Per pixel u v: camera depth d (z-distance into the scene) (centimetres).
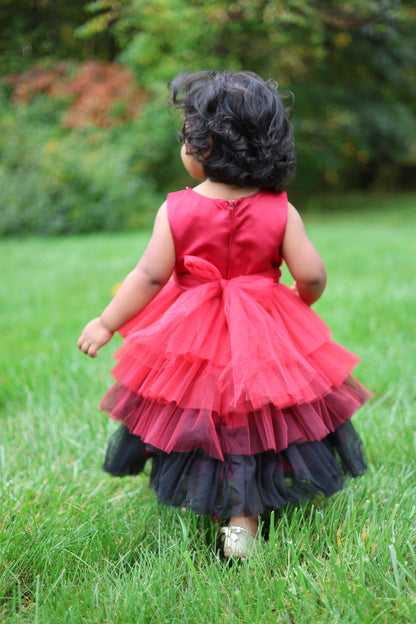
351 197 1653
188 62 1180
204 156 166
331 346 184
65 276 585
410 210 1368
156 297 182
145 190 1099
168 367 164
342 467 187
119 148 1138
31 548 161
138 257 680
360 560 142
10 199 1005
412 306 407
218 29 1159
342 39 1229
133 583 144
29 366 323
